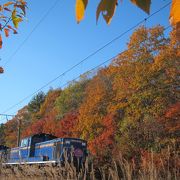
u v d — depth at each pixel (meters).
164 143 36.41
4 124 92.06
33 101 97.06
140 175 8.34
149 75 48.12
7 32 5.41
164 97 45.88
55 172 11.20
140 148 37.72
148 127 39.56
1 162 14.25
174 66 47.31
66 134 63.25
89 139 53.62
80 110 58.59
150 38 52.16
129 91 49.78
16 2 5.12
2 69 6.94
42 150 32.41
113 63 55.47
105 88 57.16
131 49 53.06
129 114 48.22
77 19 1.67
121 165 8.68
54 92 89.25
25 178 13.26
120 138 42.72
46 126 72.12
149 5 1.61
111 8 1.64
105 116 53.25
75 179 10.42
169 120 39.47
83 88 74.19
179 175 8.07
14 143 85.69
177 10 1.59
